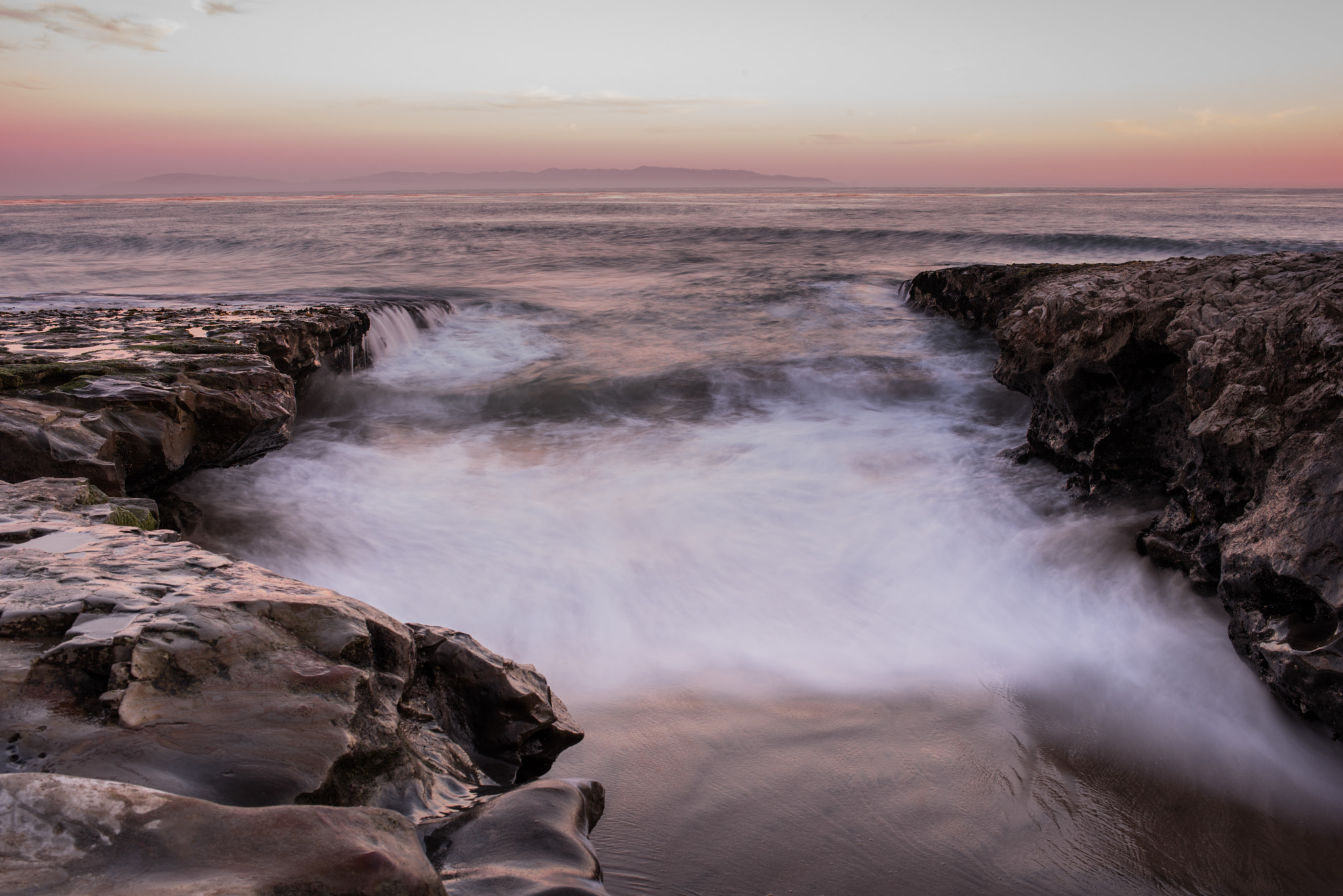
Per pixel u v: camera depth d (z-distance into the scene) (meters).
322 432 10.36
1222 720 4.77
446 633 3.84
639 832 3.60
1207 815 3.95
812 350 14.37
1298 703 4.39
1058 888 3.41
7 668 2.43
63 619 2.69
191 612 2.81
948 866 3.51
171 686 2.50
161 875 1.58
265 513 7.55
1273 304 6.12
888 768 4.21
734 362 13.55
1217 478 5.84
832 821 3.75
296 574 6.32
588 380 12.55
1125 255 27.73
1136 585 6.26
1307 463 4.71
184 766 2.21
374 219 61.00
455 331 15.65
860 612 6.06
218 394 7.27
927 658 5.43
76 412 6.09
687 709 4.75
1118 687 5.09
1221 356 6.02
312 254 30.23
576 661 5.33
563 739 3.87
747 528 7.45
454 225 50.94
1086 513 7.61
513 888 2.15
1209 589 5.76
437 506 7.88
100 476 5.50
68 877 1.54
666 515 7.72
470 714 3.61
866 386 12.34
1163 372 7.27
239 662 2.67
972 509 7.84
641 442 10.06
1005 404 11.62
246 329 9.97
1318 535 4.38
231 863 1.64
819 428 10.61
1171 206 74.19
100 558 3.30
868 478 8.76
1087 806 3.97
